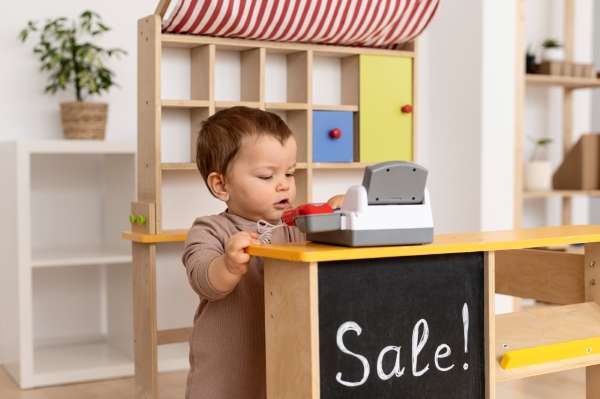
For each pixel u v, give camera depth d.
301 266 1.04
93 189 2.71
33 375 2.28
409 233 1.08
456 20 3.00
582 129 3.65
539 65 3.27
